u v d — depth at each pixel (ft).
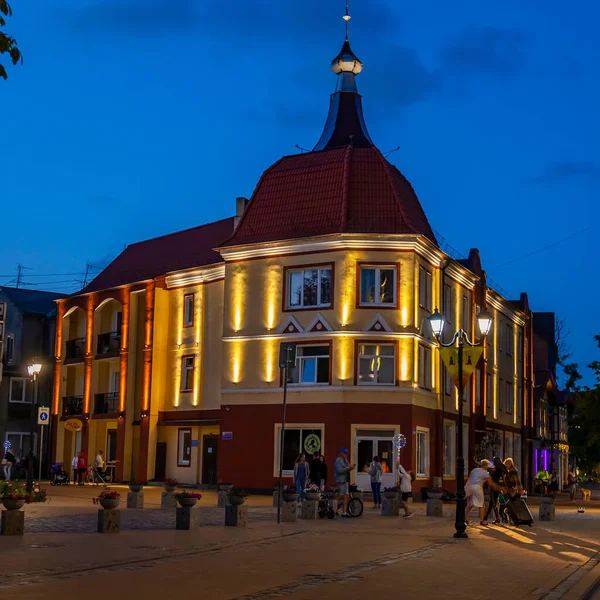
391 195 141.28
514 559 56.85
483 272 176.96
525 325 220.64
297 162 151.12
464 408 162.09
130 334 169.78
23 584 39.78
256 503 114.93
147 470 160.15
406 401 133.69
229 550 57.26
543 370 256.52
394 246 136.15
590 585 45.29
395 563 52.65
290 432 137.59
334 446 132.87
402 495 97.66
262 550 57.93
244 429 141.49
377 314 135.13
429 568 50.70
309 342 137.39
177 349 163.12
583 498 196.13
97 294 179.01
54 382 188.14
